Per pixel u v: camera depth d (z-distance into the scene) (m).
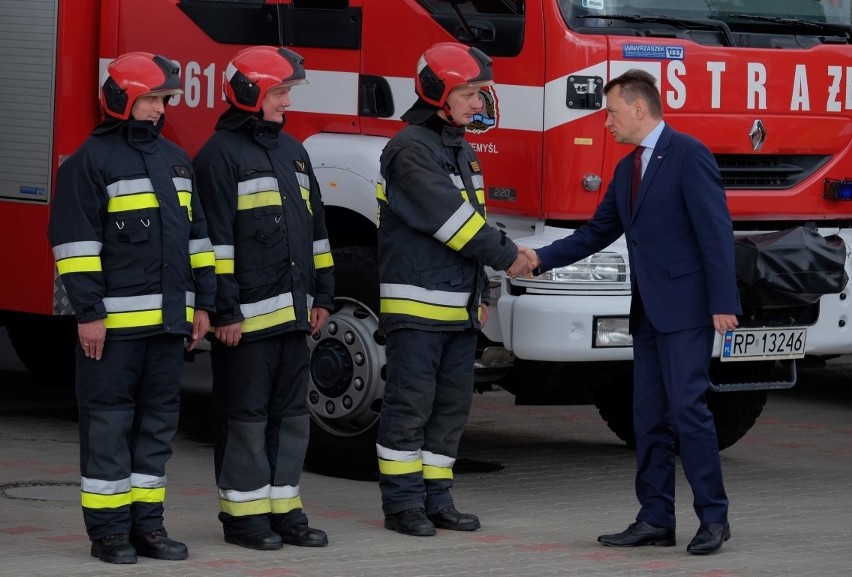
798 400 14.68
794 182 10.30
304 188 8.20
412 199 8.33
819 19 10.37
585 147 9.38
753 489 10.16
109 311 7.52
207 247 7.82
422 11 9.74
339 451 9.98
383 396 9.34
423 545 8.16
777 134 10.09
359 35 10.00
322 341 9.95
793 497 9.89
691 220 8.05
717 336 9.59
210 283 7.82
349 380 9.82
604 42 9.41
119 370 7.56
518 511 9.27
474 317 8.58
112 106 7.52
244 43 10.45
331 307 8.48
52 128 10.67
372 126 9.98
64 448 11.11
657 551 8.15
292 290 8.07
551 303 9.25
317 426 10.02
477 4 9.60
